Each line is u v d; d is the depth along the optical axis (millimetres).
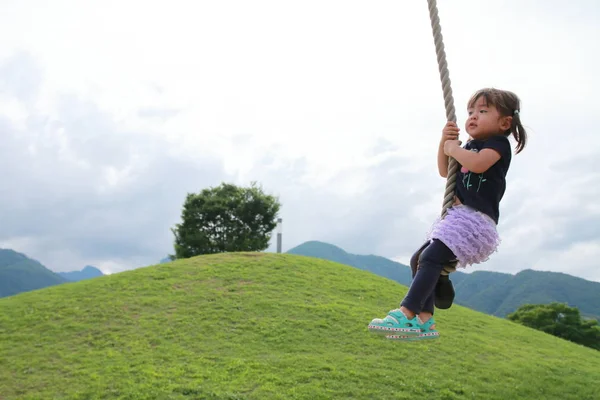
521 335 18109
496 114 3219
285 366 12234
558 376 13438
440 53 3438
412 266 3348
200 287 18578
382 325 3072
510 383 12461
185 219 34781
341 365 12383
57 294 18219
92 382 11500
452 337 15766
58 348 13641
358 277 22047
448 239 3045
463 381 12203
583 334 30297
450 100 3389
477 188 3152
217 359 12695
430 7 3506
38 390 11375
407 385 11516
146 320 15438
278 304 16781
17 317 15969
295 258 23891
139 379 11531
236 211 34719
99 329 14836
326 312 16250
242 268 21156
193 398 10547
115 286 18844
